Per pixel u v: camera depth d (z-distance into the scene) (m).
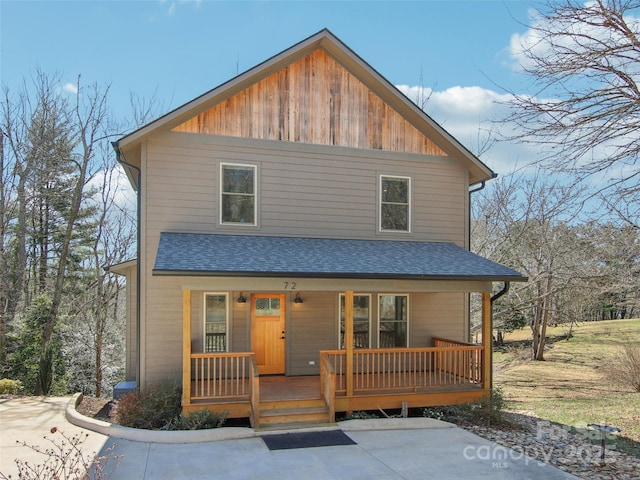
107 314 21.28
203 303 11.20
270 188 11.88
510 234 21.66
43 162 20.64
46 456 7.22
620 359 17.50
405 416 10.07
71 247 26.25
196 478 6.51
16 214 22.27
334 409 9.36
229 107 11.74
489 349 10.88
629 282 16.08
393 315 12.78
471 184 14.44
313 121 12.34
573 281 19.91
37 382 13.40
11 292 22.09
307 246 11.34
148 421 9.09
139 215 11.20
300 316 11.93
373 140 12.79
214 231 11.41
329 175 12.34
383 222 12.78
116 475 6.59
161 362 10.80
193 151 11.38
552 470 6.96
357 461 7.27
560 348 26.44
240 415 9.27
